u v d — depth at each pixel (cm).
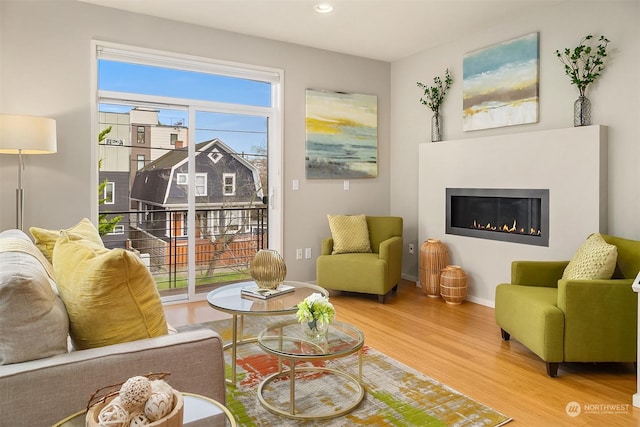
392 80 561
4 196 353
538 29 395
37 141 314
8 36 350
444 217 475
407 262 546
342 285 454
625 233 340
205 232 459
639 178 331
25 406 127
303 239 505
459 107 472
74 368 133
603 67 351
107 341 153
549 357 265
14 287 132
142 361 144
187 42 426
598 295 262
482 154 432
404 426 215
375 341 334
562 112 379
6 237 219
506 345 325
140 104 420
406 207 546
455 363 292
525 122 403
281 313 252
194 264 452
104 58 394
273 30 447
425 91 497
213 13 403
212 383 158
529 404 237
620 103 341
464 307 427
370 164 548
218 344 160
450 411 229
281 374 271
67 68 373
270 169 493
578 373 276
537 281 326
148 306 158
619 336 262
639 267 281
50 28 366
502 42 423
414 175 532
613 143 345
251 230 485
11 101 353
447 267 446
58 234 252
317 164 509
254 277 292
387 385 259
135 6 388
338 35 462
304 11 398
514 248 406
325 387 257
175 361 149
